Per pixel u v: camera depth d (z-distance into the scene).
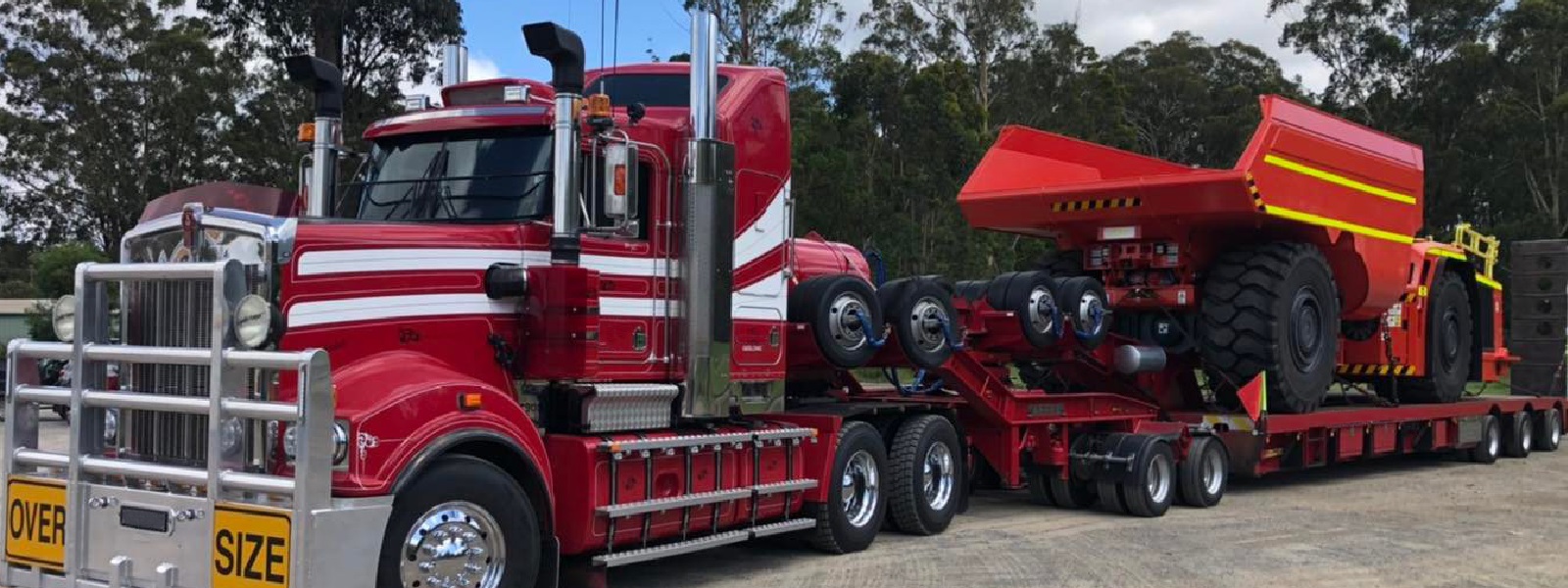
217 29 31.86
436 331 6.58
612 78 8.62
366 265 6.30
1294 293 12.40
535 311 6.91
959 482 10.41
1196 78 55.72
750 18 38.69
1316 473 15.55
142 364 6.04
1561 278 19.03
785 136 8.72
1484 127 47.00
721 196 7.81
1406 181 14.26
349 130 32.22
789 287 9.11
